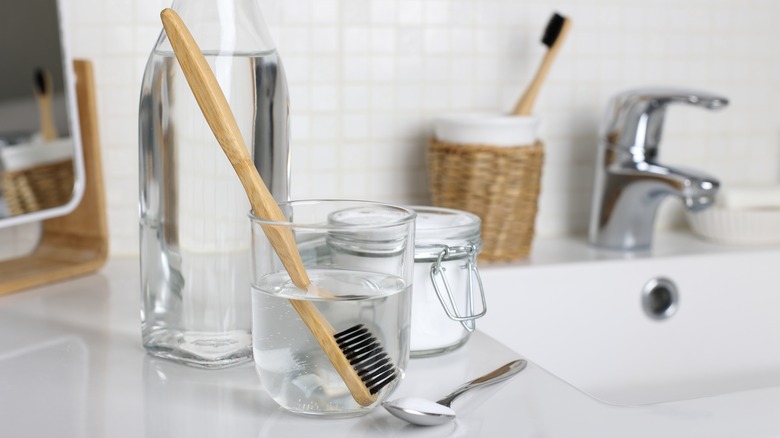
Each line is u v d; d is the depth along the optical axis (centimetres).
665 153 110
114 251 93
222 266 53
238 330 54
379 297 45
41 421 46
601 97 105
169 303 54
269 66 53
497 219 90
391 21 96
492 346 61
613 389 94
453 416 46
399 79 97
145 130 53
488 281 87
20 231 88
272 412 47
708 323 97
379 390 46
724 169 113
